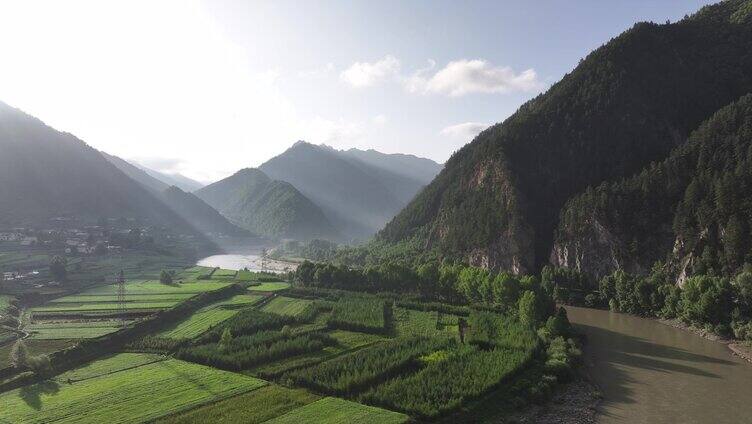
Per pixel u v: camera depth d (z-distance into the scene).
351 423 73.19
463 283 162.88
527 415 82.56
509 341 110.19
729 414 83.50
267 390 86.62
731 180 157.12
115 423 73.19
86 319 134.75
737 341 122.69
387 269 183.38
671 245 174.75
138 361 104.62
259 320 132.38
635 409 85.69
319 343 112.19
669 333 135.38
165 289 180.00
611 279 169.12
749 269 136.38
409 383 87.56
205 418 75.00
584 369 105.25
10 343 112.25
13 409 79.00
